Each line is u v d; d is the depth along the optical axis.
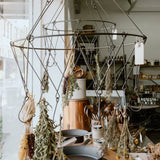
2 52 1.16
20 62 1.55
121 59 6.32
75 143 1.53
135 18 7.12
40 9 2.02
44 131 0.79
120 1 6.07
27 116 0.85
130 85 6.68
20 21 1.58
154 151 1.40
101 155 1.01
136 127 3.19
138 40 0.82
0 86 1.11
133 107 5.49
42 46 2.02
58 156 0.79
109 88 1.05
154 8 6.79
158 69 7.10
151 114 6.55
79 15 6.85
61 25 2.17
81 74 1.77
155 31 7.16
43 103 0.82
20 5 1.57
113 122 0.87
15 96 1.36
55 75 2.16
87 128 1.83
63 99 1.34
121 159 0.86
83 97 1.81
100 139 1.54
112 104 1.06
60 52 2.15
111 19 7.00
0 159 1.12
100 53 6.57
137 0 6.02
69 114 1.82
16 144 1.33
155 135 5.23
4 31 1.20
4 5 1.21
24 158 0.87
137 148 1.55
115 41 6.83
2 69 1.15
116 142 0.86
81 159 1.15
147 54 7.20
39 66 1.99
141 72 7.12
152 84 7.09
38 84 1.99
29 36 0.78
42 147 0.77
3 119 1.16
